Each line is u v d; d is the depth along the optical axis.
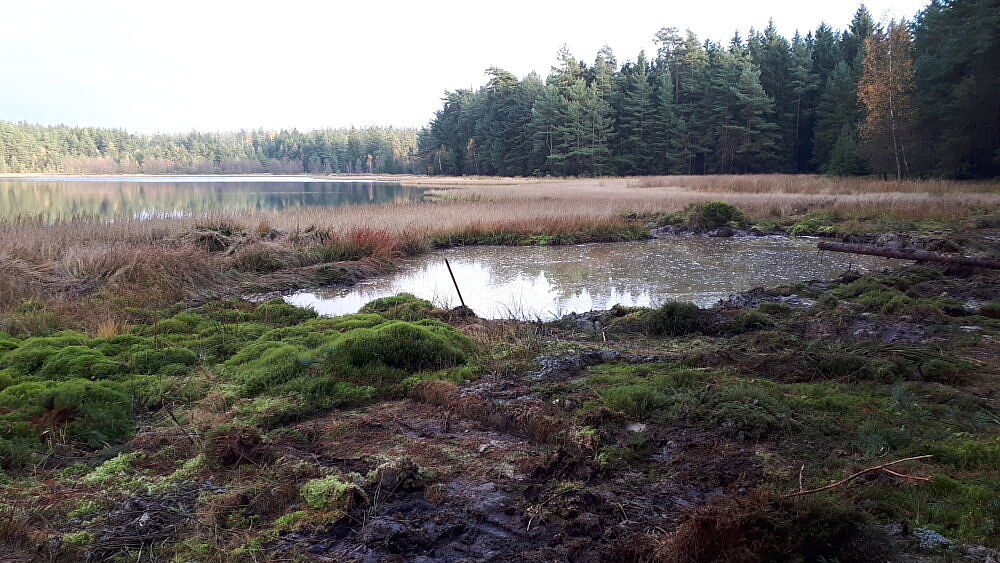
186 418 5.13
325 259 15.29
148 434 4.80
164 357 6.60
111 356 6.73
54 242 13.90
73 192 53.06
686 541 3.01
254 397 5.62
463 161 91.50
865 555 2.86
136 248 13.38
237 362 6.65
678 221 22.39
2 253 11.96
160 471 4.22
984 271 11.26
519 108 78.31
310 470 4.13
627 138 70.12
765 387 5.49
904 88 37.91
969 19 31.16
